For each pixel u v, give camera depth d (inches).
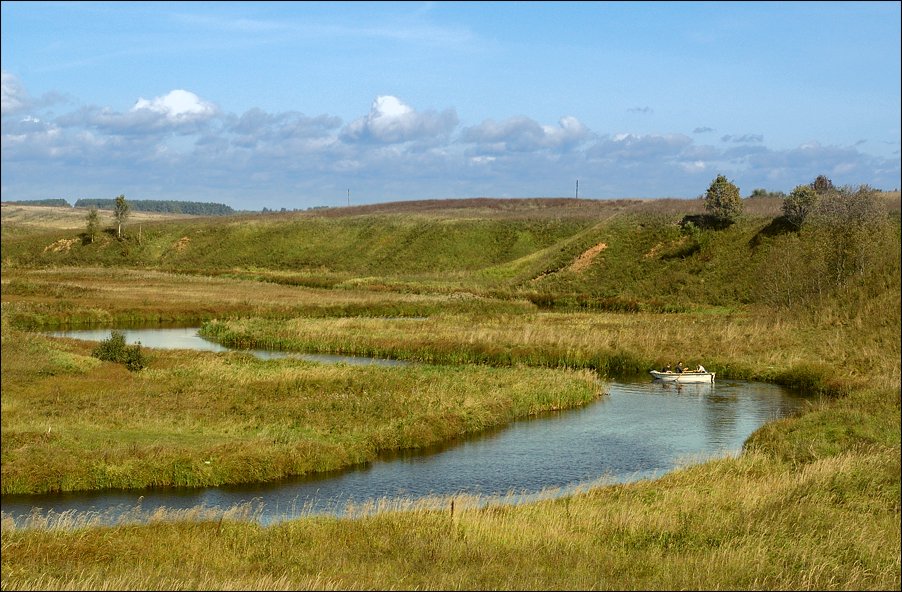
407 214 6673.2
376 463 1160.8
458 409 1401.3
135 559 689.0
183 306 2940.5
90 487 1000.9
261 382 1571.1
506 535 751.7
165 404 1349.7
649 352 2047.2
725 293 3243.1
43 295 3122.5
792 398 1653.5
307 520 823.1
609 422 1435.8
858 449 1117.7
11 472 986.1
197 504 950.4
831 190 3540.8
